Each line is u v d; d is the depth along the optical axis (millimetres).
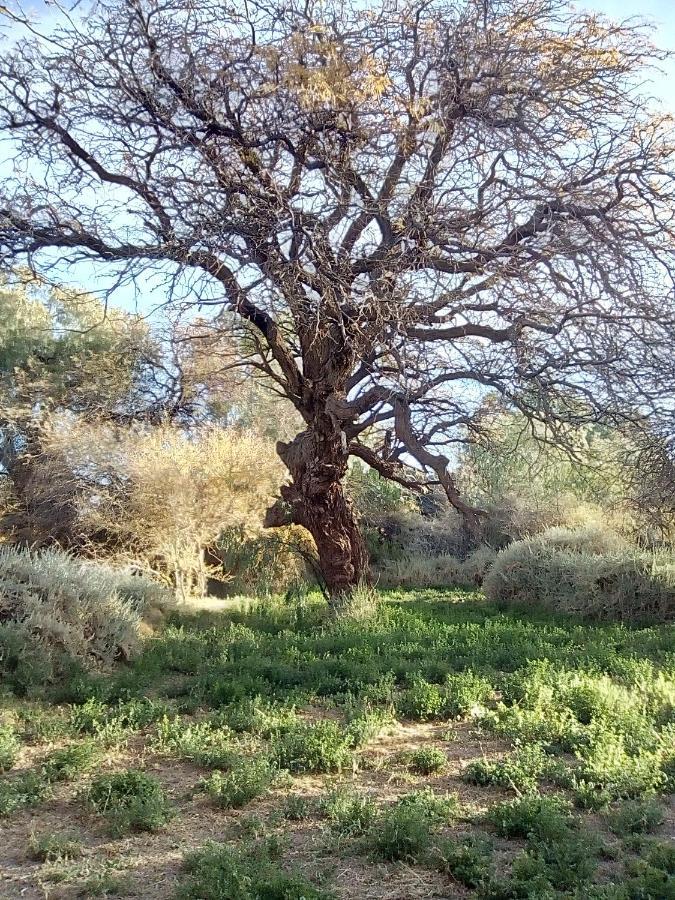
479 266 10109
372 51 10367
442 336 11039
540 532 19781
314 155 10930
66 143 10578
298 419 22188
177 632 10625
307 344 12070
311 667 8367
